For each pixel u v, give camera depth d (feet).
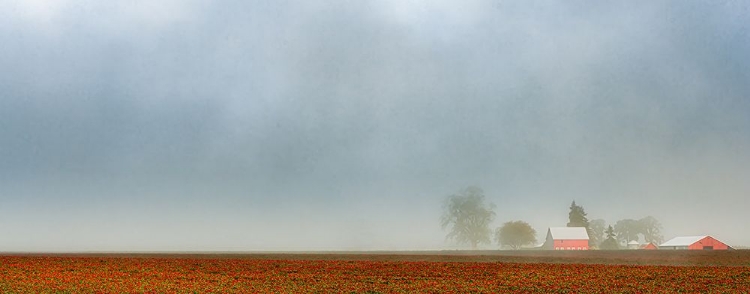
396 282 140.46
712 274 153.79
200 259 238.07
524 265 194.80
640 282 135.44
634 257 256.52
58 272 159.94
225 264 202.39
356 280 145.48
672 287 125.39
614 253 315.37
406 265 198.29
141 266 187.62
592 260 230.48
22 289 120.16
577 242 463.83
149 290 121.39
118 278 145.48
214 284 134.92
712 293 115.24
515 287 128.16
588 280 140.87
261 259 243.81
